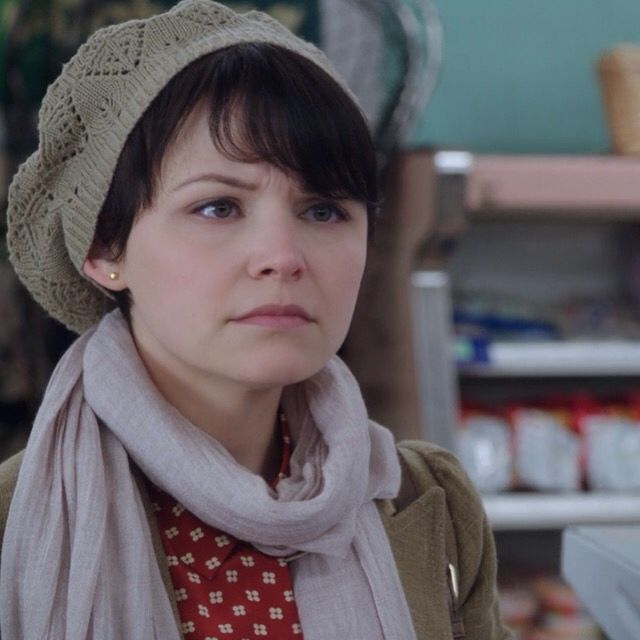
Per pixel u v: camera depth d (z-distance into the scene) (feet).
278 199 4.44
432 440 10.69
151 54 4.56
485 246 13.17
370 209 4.90
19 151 11.11
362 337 11.56
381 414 11.35
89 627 4.42
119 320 4.96
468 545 5.40
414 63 10.92
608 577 5.67
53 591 4.48
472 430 11.66
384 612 4.82
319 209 4.60
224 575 4.71
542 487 11.72
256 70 4.46
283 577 4.75
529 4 13.24
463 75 13.16
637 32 13.44
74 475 4.62
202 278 4.40
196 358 4.48
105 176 4.60
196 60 4.48
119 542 4.54
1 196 11.37
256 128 4.37
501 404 12.36
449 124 13.16
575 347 11.41
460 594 5.40
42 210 4.96
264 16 4.90
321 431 5.00
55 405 4.75
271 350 4.40
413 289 10.77
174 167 4.44
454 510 5.42
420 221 10.64
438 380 10.75
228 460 4.61
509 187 10.65
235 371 4.43
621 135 11.67
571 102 13.37
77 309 5.32
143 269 4.56
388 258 11.07
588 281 13.38
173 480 4.56
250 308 4.38
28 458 4.67
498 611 5.67
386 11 10.94
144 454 4.61
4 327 12.12
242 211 4.49
